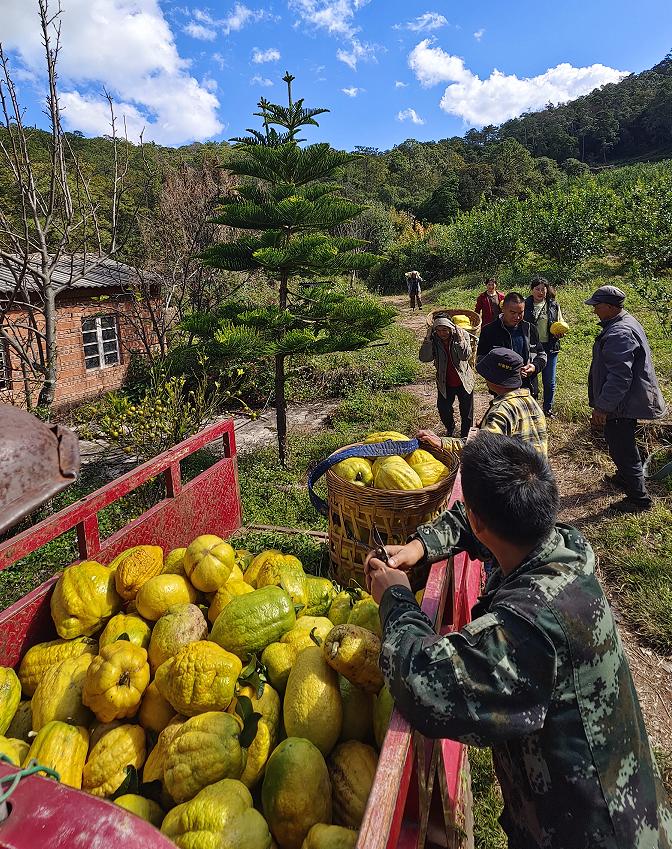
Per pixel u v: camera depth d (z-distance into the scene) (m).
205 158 16.56
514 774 1.44
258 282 15.50
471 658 1.27
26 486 0.61
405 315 19.31
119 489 2.95
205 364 8.11
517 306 5.91
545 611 1.30
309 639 2.18
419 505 2.90
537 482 1.46
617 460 5.23
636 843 1.31
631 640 3.81
